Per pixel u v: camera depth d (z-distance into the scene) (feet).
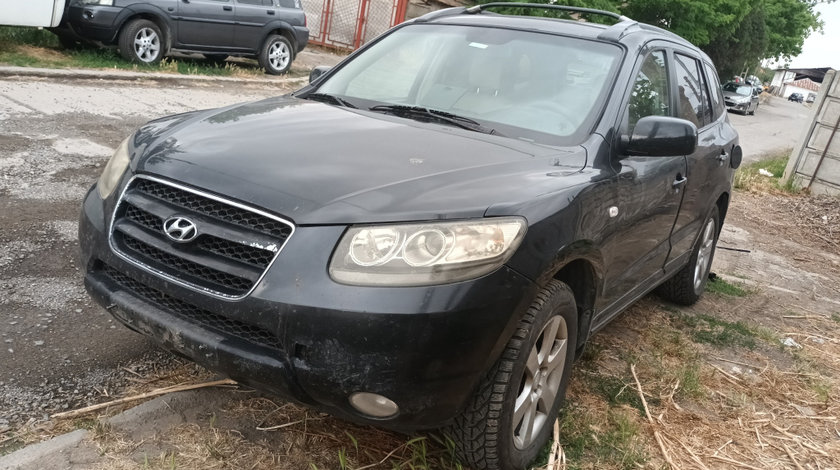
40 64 33.96
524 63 12.28
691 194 14.67
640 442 11.02
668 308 17.72
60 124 24.88
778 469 10.98
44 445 8.84
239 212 8.25
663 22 79.77
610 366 13.51
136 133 10.56
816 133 39.75
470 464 9.09
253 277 7.95
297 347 7.82
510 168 9.47
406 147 9.74
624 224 10.95
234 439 9.50
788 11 153.17
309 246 7.82
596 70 12.00
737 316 18.13
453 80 12.26
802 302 20.49
